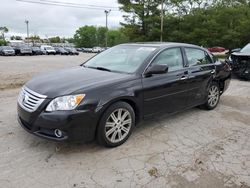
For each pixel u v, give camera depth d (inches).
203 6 1290.6
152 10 1352.1
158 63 175.5
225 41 1131.3
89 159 138.6
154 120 199.5
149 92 164.9
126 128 157.8
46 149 147.2
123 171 129.0
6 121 186.9
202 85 212.2
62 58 1112.2
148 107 167.8
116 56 189.2
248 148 158.7
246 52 404.2
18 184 116.3
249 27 1095.6
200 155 147.6
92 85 143.2
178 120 202.7
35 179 120.2
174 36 1201.4
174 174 128.3
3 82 361.1
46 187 115.0
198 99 212.1
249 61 385.7
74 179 121.3
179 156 145.6
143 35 1358.3
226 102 263.9
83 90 138.1
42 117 133.9
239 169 134.9
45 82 149.9
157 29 1252.5
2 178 120.0
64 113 131.7
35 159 136.7
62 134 133.8
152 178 124.4
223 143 164.2
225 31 1124.5
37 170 127.2
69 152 144.9
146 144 158.6
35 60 911.0
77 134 136.2
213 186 120.6
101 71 170.1
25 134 164.7
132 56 179.9
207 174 129.3
